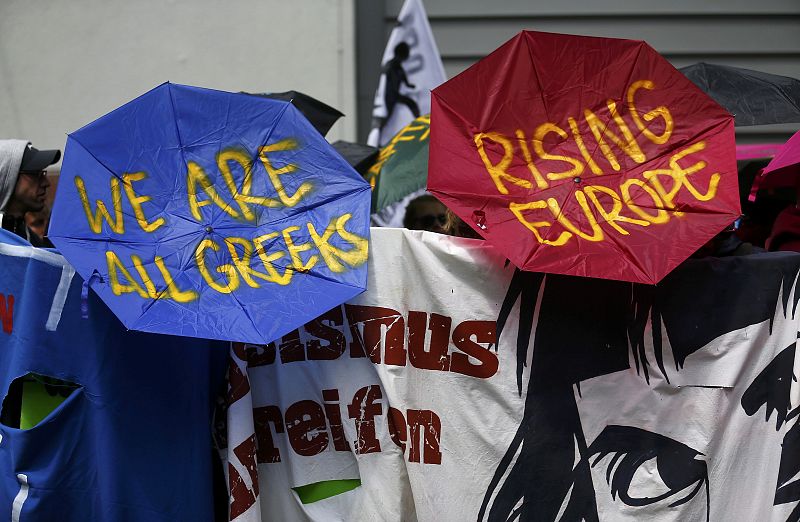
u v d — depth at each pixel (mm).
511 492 3084
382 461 3152
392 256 3160
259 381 3188
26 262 3086
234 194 3057
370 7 6367
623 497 3057
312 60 6391
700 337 3064
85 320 3066
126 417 3064
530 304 3084
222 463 3172
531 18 6508
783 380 3072
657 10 6484
